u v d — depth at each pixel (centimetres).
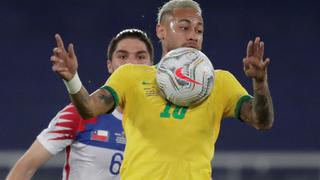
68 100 7550
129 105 1541
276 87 7775
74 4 8100
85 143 2180
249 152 6931
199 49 1580
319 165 5084
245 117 1547
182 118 1504
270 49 8012
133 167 1498
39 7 8056
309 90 7762
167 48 1589
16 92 7581
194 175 1476
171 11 1586
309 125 7450
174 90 1496
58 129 2180
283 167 5044
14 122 7362
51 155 2195
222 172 5088
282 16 8150
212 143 1534
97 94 1509
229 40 7975
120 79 1548
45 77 7694
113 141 2181
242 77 7819
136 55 2297
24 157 2194
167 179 1473
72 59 1434
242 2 8162
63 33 7969
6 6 8025
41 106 7481
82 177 2191
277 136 7288
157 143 1493
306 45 8031
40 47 7888
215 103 1545
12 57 7806
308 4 8212
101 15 8062
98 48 7888
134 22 8044
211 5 8125
